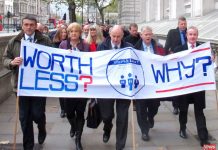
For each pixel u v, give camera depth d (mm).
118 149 6383
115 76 6398
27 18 6238
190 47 7055
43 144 7047
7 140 7238
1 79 10445
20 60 6059
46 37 6562
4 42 11398
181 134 7453
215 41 12844
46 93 6305
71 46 6719
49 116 9148
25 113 6246
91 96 6426
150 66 6641
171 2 27594
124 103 6438
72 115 6918
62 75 6395
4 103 10469
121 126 6383
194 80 6801
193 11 22641
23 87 6172
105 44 6625
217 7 21016
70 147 6914
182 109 7309
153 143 7148
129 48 6379
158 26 29609
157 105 7691
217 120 8656
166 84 6711
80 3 40562
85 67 6434
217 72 11273
